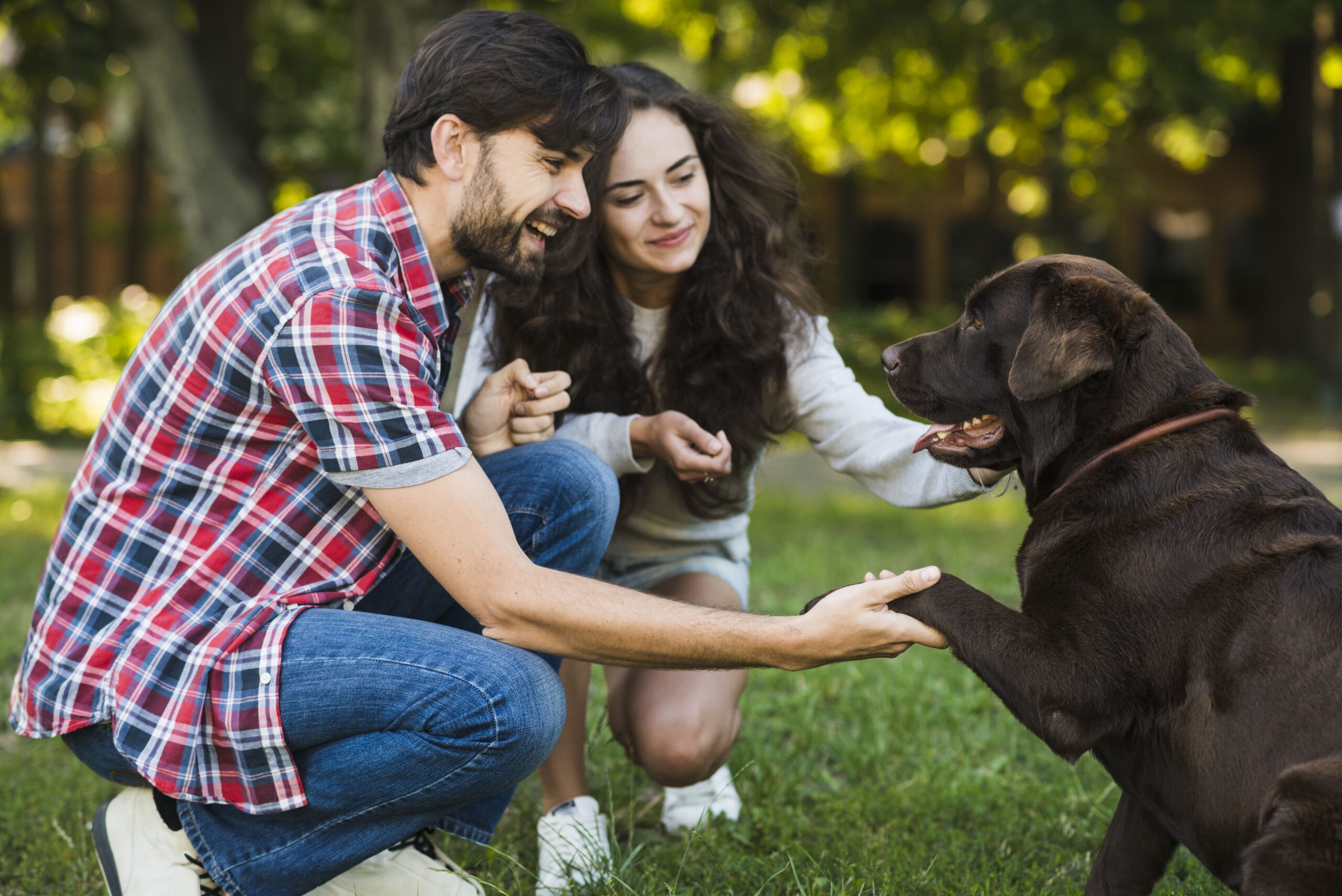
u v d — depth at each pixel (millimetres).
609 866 2641
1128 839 2363
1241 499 2182
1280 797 1910
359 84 9141
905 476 2869
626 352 3059
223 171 10430
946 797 3117
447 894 2459
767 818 2994
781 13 14703
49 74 10562
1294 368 17125
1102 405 2367
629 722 2914
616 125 2303
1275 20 13477
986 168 16922
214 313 2141
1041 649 2197
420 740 2184
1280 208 18672
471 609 2207
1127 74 14406
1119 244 23500
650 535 3119
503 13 2283
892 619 2234
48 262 18422
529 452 2662
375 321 2100
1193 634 2125
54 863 2809
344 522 2246
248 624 2162
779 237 3016
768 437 3117
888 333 15203
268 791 2172
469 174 2232
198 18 11148
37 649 2221
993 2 11680
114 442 2238
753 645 2211
